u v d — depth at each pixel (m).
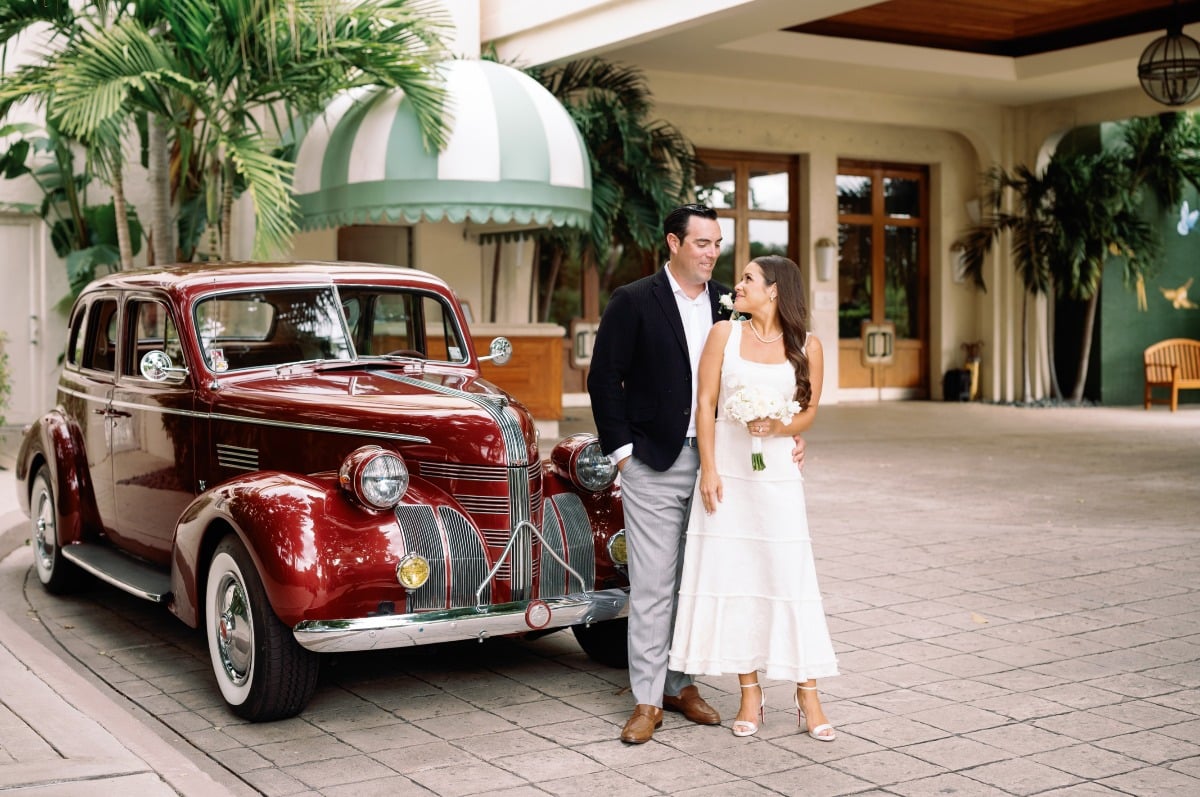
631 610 4.50
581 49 13.08
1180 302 20.45
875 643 5.66
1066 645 5.59
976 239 19.91
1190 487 10.50
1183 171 19.31
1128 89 18.19
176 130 11.41
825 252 19.31
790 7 12.39
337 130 12.22
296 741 4.42
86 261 13.07
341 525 4.46
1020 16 15.89
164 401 5.76
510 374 13.23
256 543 4.39
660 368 4.43
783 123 18.89
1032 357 20.06
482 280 15.04
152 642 5.88
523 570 4.72
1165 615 6.12
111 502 6.32
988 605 6.36
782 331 4.37
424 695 4.98
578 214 12.26
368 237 14.60
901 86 17.98
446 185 11.62
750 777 3.99
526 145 11.80
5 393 12.06
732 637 4.37
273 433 5.21
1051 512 9.23
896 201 20.41
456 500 4.75
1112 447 13.52
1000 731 4.43
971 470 11.64
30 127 12.78
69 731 4.12
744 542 4.36
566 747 4.32
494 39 14.22
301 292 5.84
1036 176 19.52
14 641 5.52
